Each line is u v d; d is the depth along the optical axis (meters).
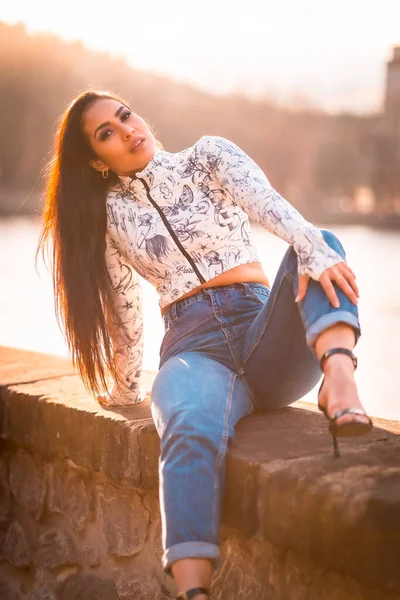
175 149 87.81
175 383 2.01
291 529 1.74
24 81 73.31
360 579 1.61
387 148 95.44
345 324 1.83
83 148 2.39
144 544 2.38
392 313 11.72
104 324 2.42
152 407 2.06
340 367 1.77
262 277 2.31
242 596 2.04
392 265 22.22
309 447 1.94
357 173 96.06
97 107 2.34
